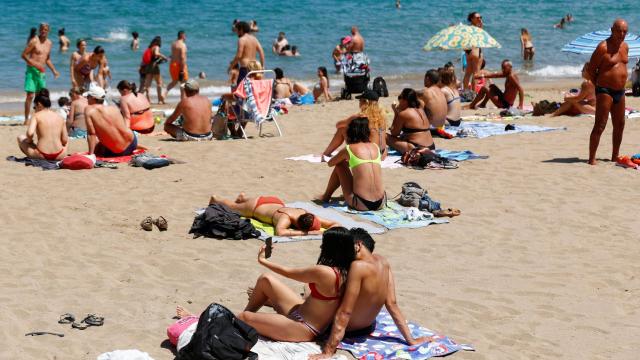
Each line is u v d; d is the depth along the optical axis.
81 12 71.38
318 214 14.02
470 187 16.08
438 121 21.38
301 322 8.77
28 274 11.34
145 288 10.80
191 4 77.62
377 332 9.15
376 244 12.62
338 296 8.66
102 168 17.94
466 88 30.92
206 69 45.09
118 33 60.88
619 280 11.15
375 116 17.55
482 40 30.39
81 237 13.00
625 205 14.87
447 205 14.84
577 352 8.91
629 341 9.20
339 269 8.66
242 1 79.94
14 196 15.52
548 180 16.62
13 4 75.19
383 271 8.77
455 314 9.92
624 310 10.16
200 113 21.50
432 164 17.55
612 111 17.88
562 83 40.72
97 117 18.66
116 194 15.62
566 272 11.48
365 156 14.16
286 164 18.22
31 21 65.56
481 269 11.62
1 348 8.81
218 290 10.69
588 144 20.41
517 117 25.09
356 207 14.23
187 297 10.48
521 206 14.79
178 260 11.85
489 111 26.89
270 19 67.94
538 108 25.69
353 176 14.23
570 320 9.83
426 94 21.30
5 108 32.88
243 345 8.14
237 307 10.11
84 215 14.20
